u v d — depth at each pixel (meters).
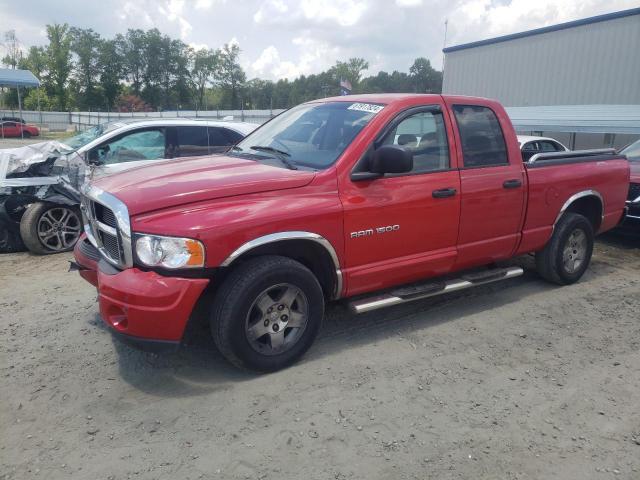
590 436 3.11
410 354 4.08
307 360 3.94
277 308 3.66
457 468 2.82
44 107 78.69
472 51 22.69
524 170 4.90
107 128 7.68
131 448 2.94
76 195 6.82
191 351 4.04
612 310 5.03
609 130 12.80
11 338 4.26
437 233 4.34
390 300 4.15
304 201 3.62
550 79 19.77
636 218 7.12
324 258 3.85
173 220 3.25
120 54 85.25
